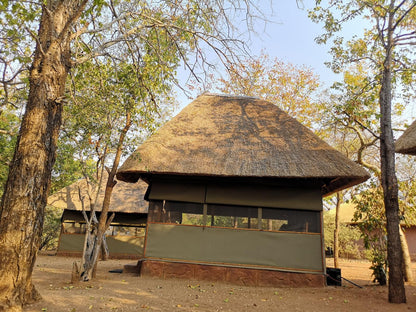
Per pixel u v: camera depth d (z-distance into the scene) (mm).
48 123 5633
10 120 14703
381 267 9195
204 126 11164
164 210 9391
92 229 8719
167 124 11242
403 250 9938
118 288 7113
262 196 9188
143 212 15523
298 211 9070
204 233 9008
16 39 5934
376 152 13305
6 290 4750
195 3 7719
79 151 9086
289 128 10656
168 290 7168
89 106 8367
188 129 11016
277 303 6469
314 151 9328
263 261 8648
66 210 15914
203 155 9531
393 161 7285
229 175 8641
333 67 10141
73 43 6949
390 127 7512
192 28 7922
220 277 8602
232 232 8961
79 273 7680
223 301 6434
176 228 9109
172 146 10000
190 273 8703
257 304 6316
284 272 8500
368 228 9445
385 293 7629
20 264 4930
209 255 8812
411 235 22734
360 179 8656
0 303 4613
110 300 5945
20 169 5195
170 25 7617
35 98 5562
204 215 9195
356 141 13500
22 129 5457
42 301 5488
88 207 15719
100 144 9172
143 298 6281
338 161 8773
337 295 7359
